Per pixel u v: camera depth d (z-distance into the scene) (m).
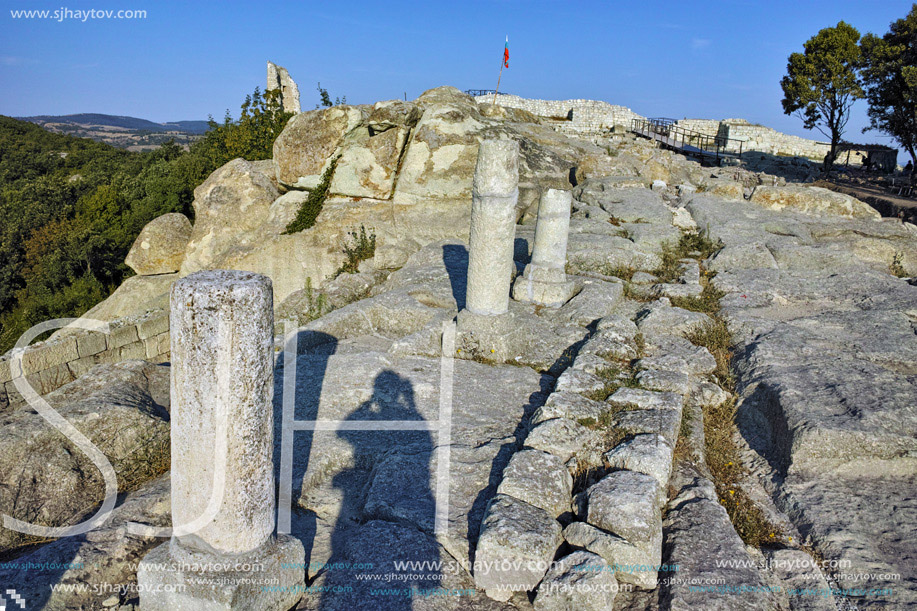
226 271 2.84
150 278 13.46
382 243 11.73
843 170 27.88
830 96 28.50
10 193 30.06
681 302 7.57
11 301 24.16
